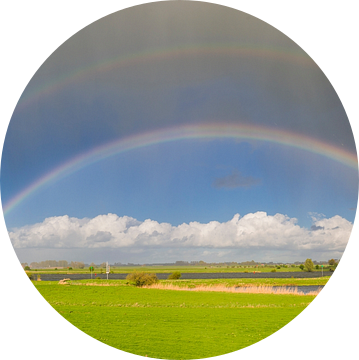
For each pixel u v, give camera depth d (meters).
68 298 32.72
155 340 18.09
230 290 39.69
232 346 17.23
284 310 25.95
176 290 40.53
